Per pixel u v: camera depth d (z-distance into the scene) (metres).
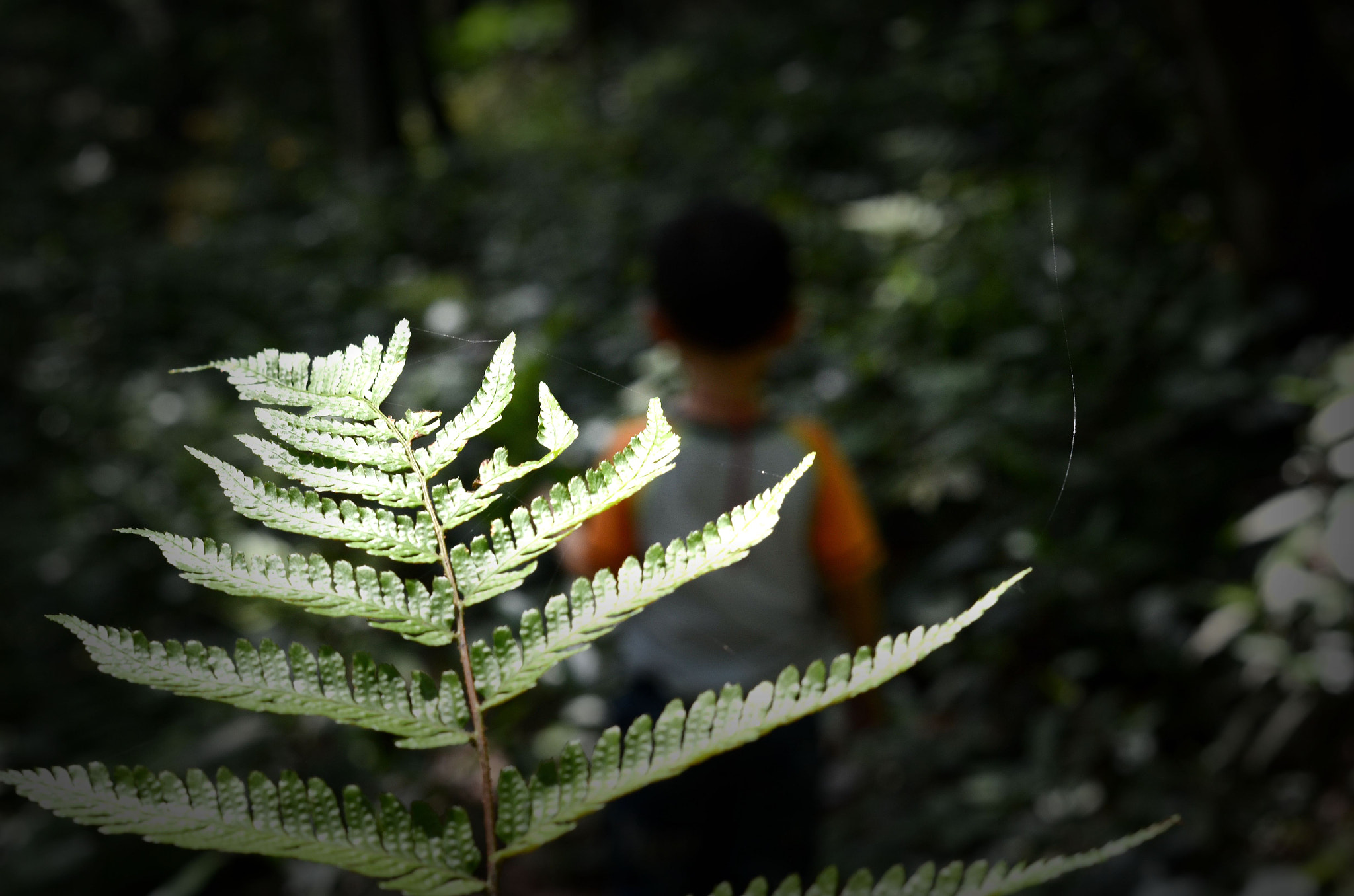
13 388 6.28
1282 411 3.50
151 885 2.78
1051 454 3.71
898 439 3.88
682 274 1.72
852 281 5.29
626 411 3.26
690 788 1.73
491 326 5.06
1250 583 3.27
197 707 2.85
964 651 3.34
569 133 10.22
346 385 0.49
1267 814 2.62
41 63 15.43
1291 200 3.98
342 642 2.10
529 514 0.48
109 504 4.04
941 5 8.80
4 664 3.62
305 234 8.72
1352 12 5.31
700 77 10.22
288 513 0.47
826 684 0.44
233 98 15.98
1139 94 5.71
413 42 12.31
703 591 1.69
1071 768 2.83
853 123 7.47
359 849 0.42
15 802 3.16
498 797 0.44
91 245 8.77
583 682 2.01
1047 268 4.50
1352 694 2.77
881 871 2.62
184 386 5.42
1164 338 3.97
